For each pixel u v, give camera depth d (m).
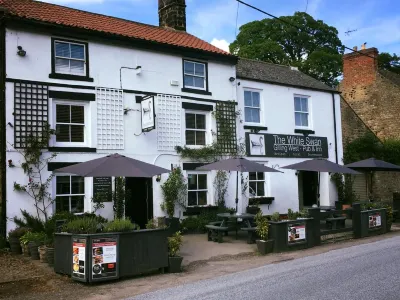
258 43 35.00
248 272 8.91
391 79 26.33
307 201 20.84
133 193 14.51
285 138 18.78
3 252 11.18
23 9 13.52
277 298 6.60
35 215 12.09
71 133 13.16
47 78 12.67
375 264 8.99
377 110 26.05
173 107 15.27
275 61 34.47
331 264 9.27
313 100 20.41
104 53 13.89
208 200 16.08
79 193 13.10
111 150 13.70
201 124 16.31
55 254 8.91
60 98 12.87
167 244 9.31
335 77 36.72
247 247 12.17
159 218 13.29
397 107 25.09
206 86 16.33
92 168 10.04
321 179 20.47
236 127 17.05
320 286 7.25
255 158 17.55
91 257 8.06
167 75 15.26
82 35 13.44
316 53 35.59
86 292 7.59
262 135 17.94
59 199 12.68
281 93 19.06
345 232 14.20
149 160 14.49
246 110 17.80
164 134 14.97
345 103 23.50
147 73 14.77
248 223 13.16
